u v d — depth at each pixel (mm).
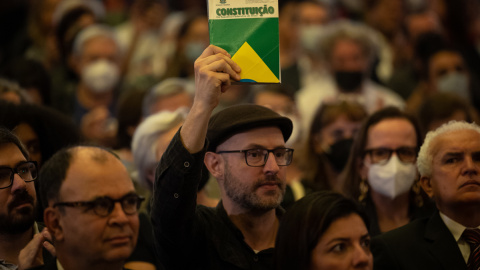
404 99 11211
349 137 7699
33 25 11570
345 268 4383
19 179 4750
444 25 12859
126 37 12688
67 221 4270
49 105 9117
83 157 4391
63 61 10609
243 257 4938
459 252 5340
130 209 4379
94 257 4258
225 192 5059
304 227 4445
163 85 8492
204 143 4641
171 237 4773
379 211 6562
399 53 12531
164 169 4645
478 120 8586
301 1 13023
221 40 4648
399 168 6352
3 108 6062
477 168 5320
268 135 4988
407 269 5328
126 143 8188
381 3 13062
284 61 11492
